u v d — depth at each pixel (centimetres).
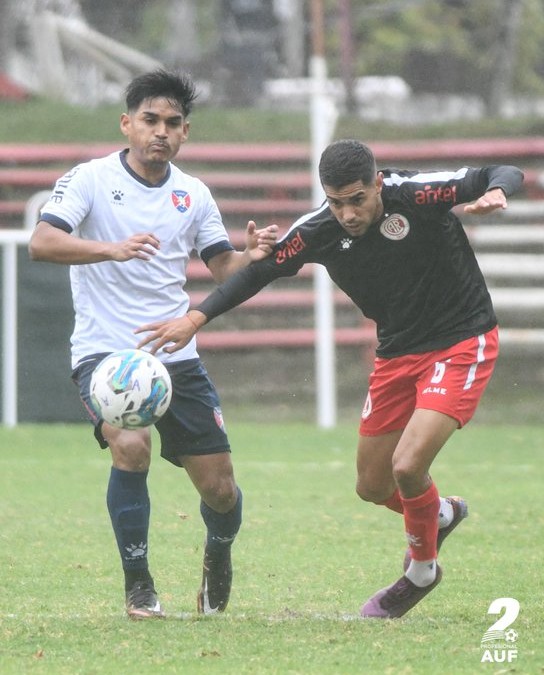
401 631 1888
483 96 9188
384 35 9869
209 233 2116
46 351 5153
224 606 2103
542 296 6956
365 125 8388
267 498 3428
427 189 1972
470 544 2789
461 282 2041
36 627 1903
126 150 2086
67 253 1931
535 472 4000
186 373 2036
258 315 7044
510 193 1916
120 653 1736
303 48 8775
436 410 1988
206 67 8838
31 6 9169
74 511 3212
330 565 2559
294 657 1716
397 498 2217
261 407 6166
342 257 2019
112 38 9881
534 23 10388
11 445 4519
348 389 6347
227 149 7894
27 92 8638
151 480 3756
